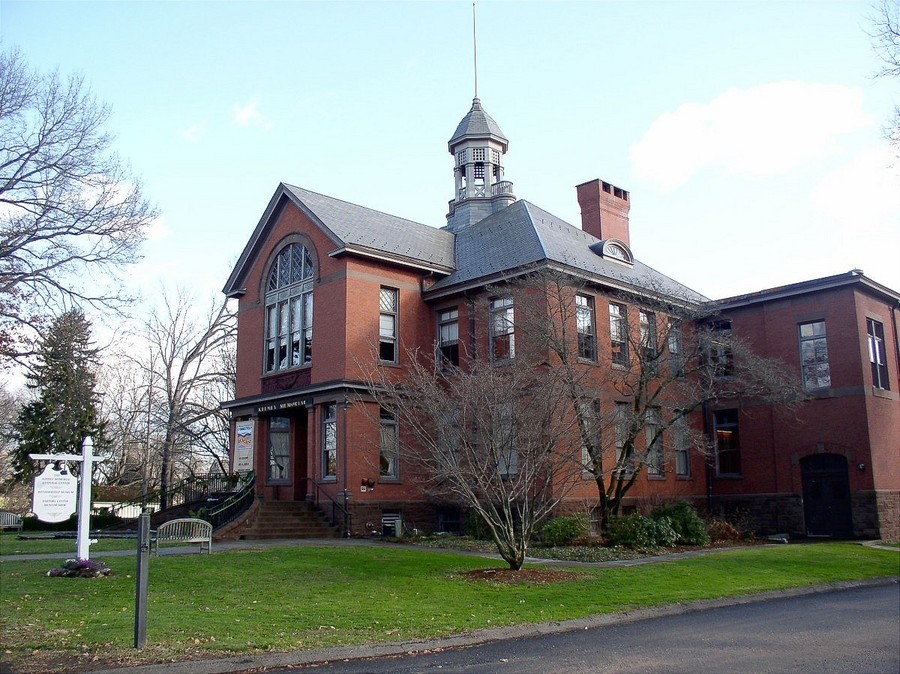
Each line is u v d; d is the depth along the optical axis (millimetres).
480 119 39969
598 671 9320
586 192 37062
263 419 32000
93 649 10281
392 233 31906
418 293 30719
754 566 19625
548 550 22062
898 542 28156
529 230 30188
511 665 9766
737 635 11633
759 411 32094
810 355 30875
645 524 23438
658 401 30172
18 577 16500
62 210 27531
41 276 27281
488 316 28578
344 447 27453
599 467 23797
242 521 26203
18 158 27391
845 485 29438
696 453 32906
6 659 9734
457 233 35531
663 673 9148
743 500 32125
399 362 29438
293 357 30859
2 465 58781
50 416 40750
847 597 16078
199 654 10117
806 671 9148
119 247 28500
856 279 29438
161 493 35375
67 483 16750
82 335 38719
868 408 29109
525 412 17922
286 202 31938
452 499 24266
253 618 12320
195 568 17750
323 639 11000
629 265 32875
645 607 13992
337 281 28891
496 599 14289
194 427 52375
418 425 19719
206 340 47781
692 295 34469
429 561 19156
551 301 25609
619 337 28438
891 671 9094
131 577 16516
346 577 16672
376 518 27500
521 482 18375
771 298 31797
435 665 9867
